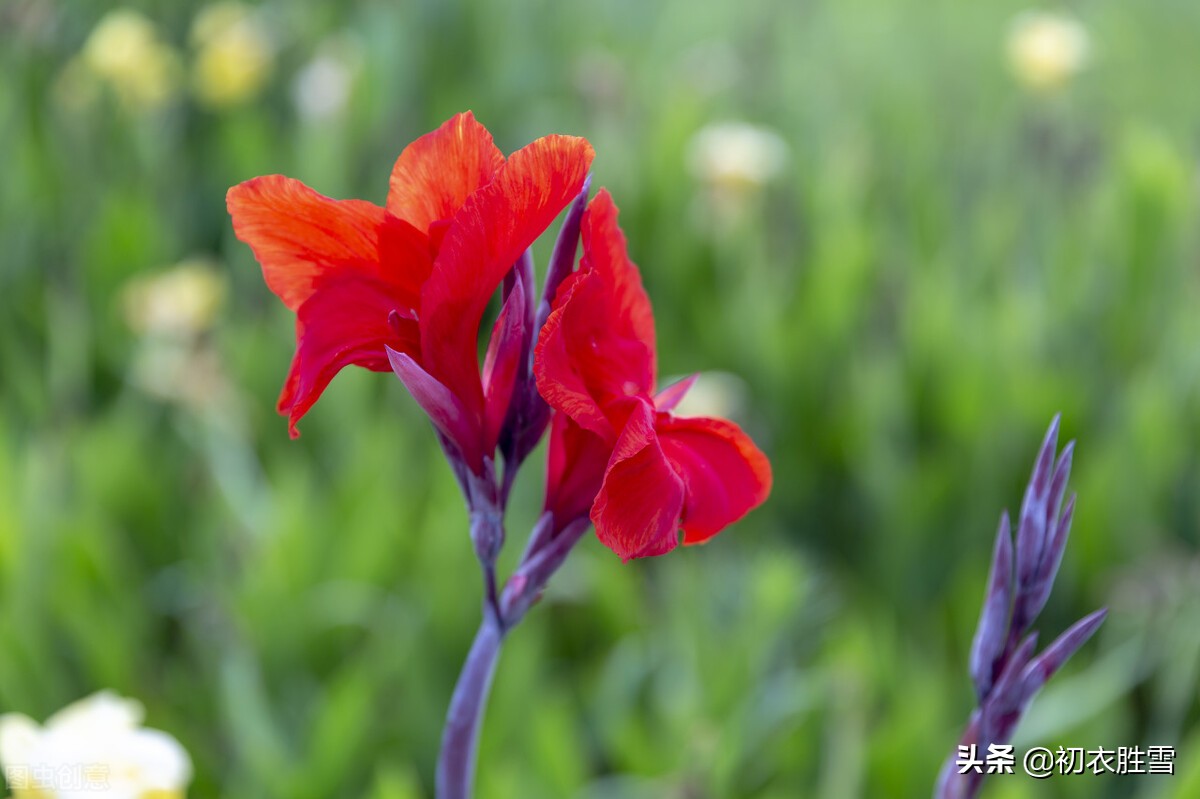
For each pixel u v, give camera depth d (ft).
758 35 9.95
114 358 6.98
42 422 6.40
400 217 2.86
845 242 7.07
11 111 8.18
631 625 5.35
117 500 5.70
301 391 2.81
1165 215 6.88
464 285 2.77
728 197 7.34
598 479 2.83
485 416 2.82
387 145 7.99
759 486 2.87
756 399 6.75
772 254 7.79
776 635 4.68
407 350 2.83
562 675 5.53
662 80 10.53
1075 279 7.37
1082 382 6.79
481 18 9.68
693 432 2.88
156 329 6.29
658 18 12.09
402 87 8.62
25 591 4.95
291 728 4.87
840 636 5.18
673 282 7.34
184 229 8.46
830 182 8.13
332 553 5.23
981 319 6.95
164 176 8.45
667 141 7.70
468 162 2.85
